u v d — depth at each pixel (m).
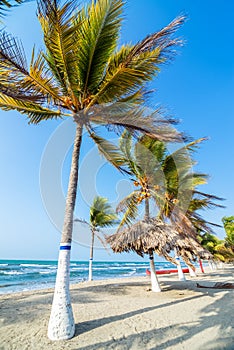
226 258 30.36
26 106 5.54
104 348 3.52
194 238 9.45
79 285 12.04
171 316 5.26
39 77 4.98
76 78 5.33
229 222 26.94
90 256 15.88
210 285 11.34
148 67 4.88
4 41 3.04
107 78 5.00
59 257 4.24
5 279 22.08
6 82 4.11
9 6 2.61
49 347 3.52
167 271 24.81
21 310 5.89
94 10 4.53
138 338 3.92
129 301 7.13
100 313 5.49
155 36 4.25
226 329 4.34
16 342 3.71
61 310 3.97
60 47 4.60
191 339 3.89
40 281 20.39
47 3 3.78
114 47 5.18
